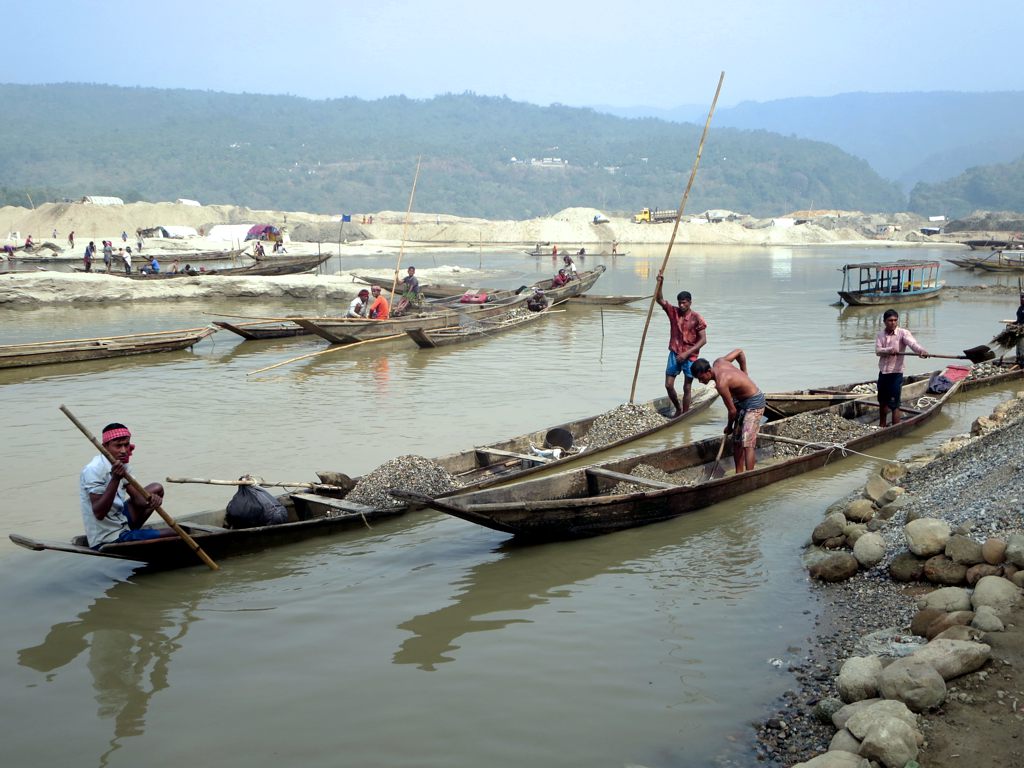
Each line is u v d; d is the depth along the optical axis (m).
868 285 37.62
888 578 6.99
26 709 5.67
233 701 5.73
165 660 6.29
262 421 13.67
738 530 8.74
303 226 89.19
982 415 13.51
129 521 7.84
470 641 6.48
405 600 7.24
